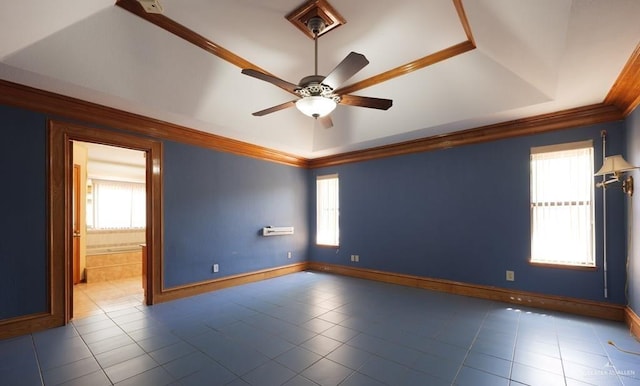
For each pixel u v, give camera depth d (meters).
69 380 2.07
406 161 4.79
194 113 3.60
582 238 3.35
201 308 3.62
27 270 2.87
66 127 3.12
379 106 2.71
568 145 3.41
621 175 3.12
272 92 3.87
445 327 3.01
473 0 2.14
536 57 2.50
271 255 5.35
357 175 5.41
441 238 4.39
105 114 3.34
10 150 2.80
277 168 5.55
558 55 2.31
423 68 3.32
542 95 3.02
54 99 2.98
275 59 3.25
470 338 2.74
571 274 3.39
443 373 2.16
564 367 2.22
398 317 3.29
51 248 3.00
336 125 4.66
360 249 5.32
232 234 4.73
